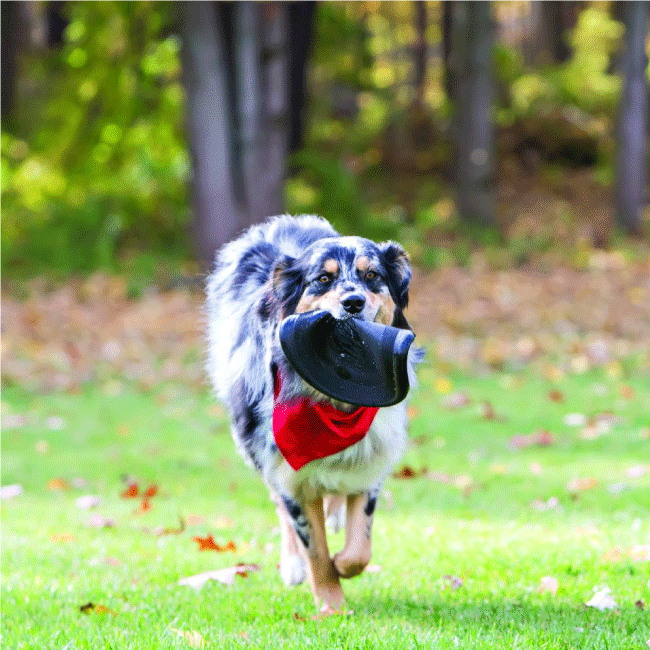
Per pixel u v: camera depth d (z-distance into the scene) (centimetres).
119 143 2630
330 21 3638
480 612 523
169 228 2508
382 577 600
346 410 509
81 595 572
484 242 2586
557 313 1855
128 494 862
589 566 599
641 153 2666
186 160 2600
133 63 2598
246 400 561
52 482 903
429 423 1126
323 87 3966
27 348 1636
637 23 2605
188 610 539
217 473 951
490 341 1641
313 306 505
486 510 771
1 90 3023
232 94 2241
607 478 862
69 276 2275
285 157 2308
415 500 812
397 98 4038
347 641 461
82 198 2538
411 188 3116
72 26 2652
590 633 475
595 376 1396
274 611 537
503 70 3662
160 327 1781
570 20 4438
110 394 1373
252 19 2181
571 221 2808
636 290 2050
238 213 2225
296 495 543
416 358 562
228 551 676
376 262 512
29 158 2717
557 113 3328
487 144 2675
